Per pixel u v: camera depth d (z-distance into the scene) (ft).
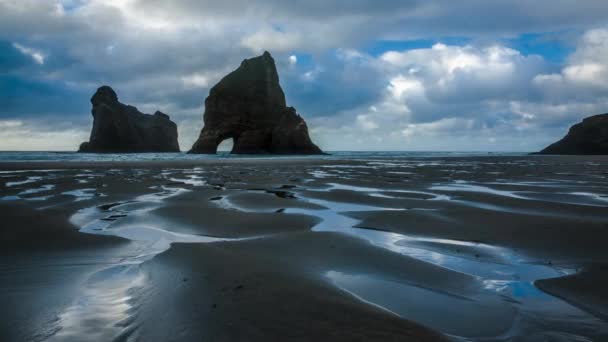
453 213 24.84
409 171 71.61
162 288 11.28
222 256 14.84
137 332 8.52
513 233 19.10
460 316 9.74
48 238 17.46
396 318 9.37
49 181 45.55
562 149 261.85
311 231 19.70
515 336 8.60
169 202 29.25
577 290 11.44
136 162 98.12
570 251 15.78
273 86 318.24
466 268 13.84
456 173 65.87
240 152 288.30
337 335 8.36
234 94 304.09
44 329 8.73
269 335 8.33
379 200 31.30
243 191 36.96
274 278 12.27
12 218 21.86
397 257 15.07
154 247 16.47
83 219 22.50
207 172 66.39
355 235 18.88
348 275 12.92
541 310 10.11
